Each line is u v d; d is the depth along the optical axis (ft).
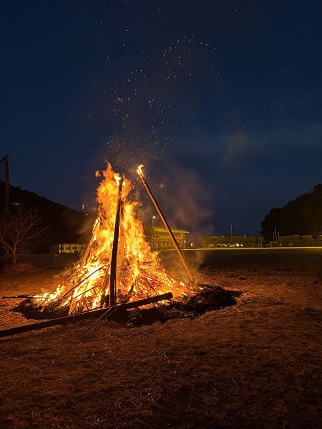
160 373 14.17
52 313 24.41
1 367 15.37
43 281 44.73
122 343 17.99
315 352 16.11
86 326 21.09
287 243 148.46
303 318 21.89
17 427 10.96
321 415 11.31
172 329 20.26
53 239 120.26
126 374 14.20
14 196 121.39
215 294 26.27
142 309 23.61
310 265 55.47
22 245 79.10
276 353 16.03
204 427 10.85
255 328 19.99
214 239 178.29
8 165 68.69
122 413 11.49
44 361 15.89
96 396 12.53
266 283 37.11
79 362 15.62
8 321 23.56
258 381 13.38
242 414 11.40
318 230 183.21
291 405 11.84
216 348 16.84
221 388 12.92
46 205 133.59
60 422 11.12
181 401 12.16
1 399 12.54
